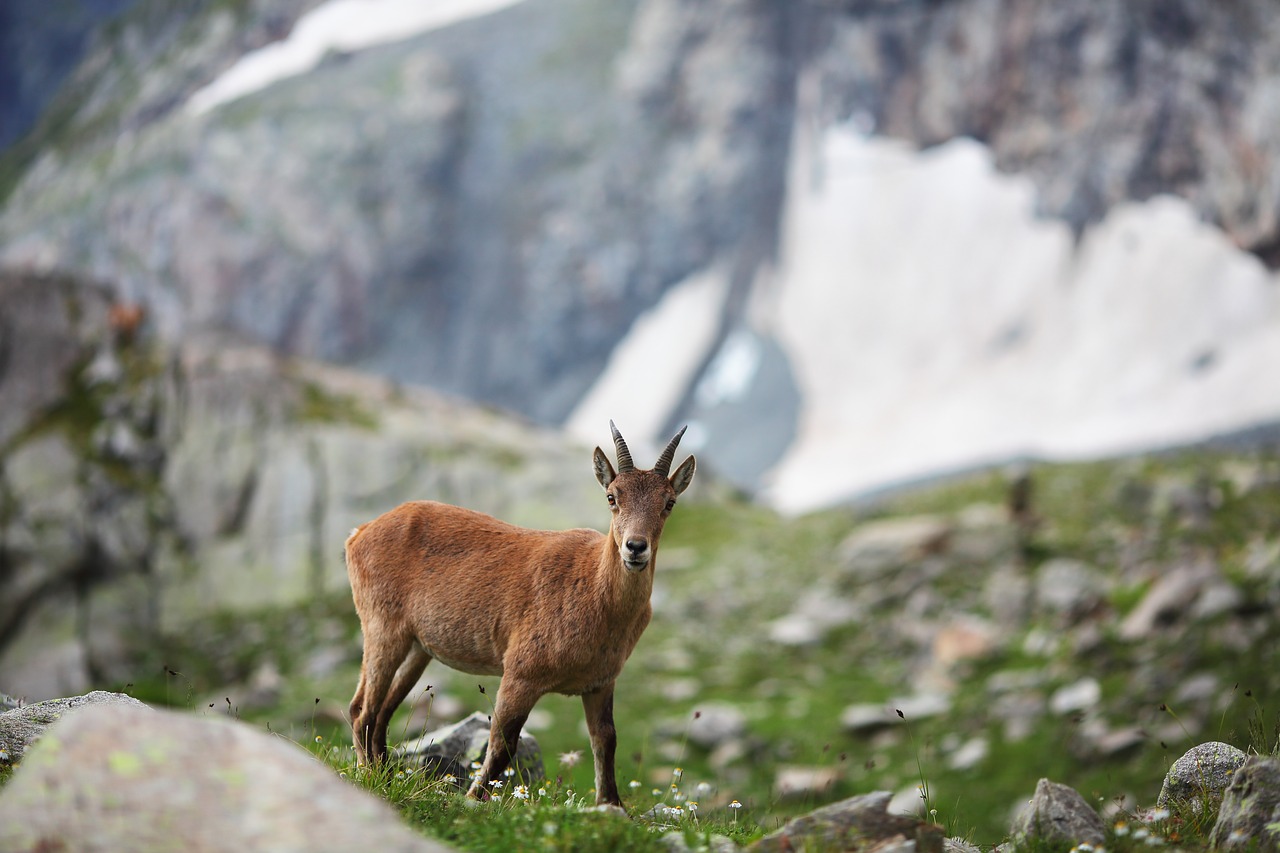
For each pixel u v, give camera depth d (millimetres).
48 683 58906
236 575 68375
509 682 14297
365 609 15641
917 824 10781
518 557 14992
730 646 52844
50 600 64250
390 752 15227
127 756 8047
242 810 7848
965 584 55156
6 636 62750
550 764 34312
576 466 77938
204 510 71188
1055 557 56219
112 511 68500
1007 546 57656
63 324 77438
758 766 39219
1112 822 13789
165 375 76312
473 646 14938
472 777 15750
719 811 17547
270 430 74688
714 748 40781
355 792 8297
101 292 81562
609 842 10555
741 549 67250
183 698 49844
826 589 57750
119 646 62562
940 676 46875
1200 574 45438
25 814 7703
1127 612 47406
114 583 66000
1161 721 36969
